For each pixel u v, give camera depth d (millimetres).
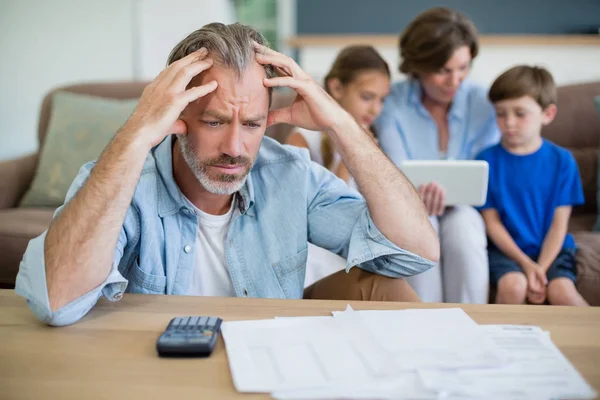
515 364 802
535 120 1939
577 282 1804
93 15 3262
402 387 750
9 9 3025
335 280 1298
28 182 2434
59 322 916
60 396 733
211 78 1065
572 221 2252
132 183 1000
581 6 4070
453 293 1829
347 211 1331
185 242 1244
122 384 761
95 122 2385
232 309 979
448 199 1859
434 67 2041
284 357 816
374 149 1214
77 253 938
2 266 1979
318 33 4359
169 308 984
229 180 1130
